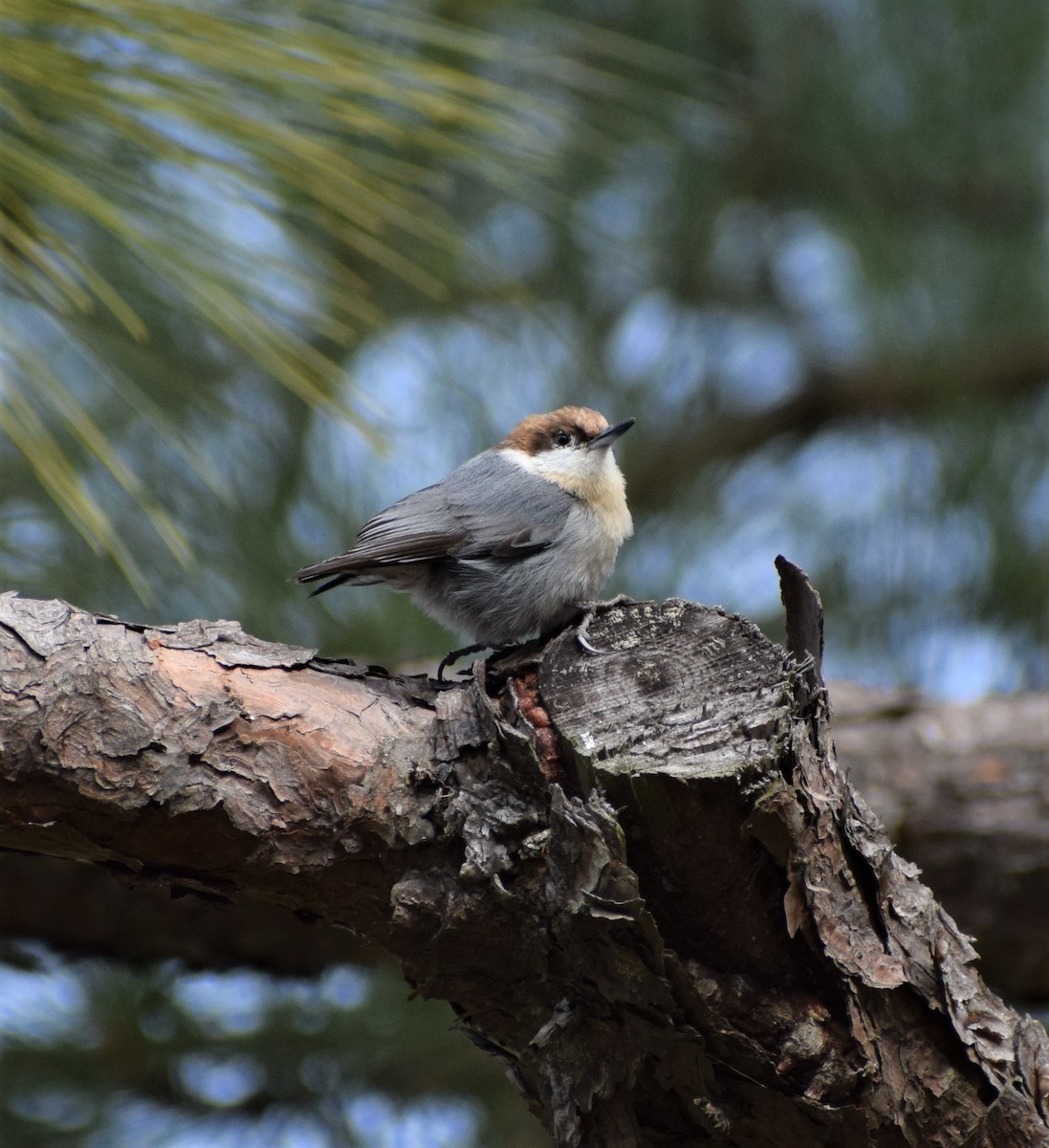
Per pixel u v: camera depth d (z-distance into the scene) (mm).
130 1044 7871
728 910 4938
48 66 5133
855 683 9328
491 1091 8031
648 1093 5145
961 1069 5117
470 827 5023
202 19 5238
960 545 9734
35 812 5117
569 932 4863
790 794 4762
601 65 9547
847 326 11016
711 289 11008
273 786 5152
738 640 5129
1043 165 10266
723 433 10734
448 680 5652
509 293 9102
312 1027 7996
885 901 5117
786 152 10492
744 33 10242
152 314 7512
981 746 8703
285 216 6066
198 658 5324
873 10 10164
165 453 7773
